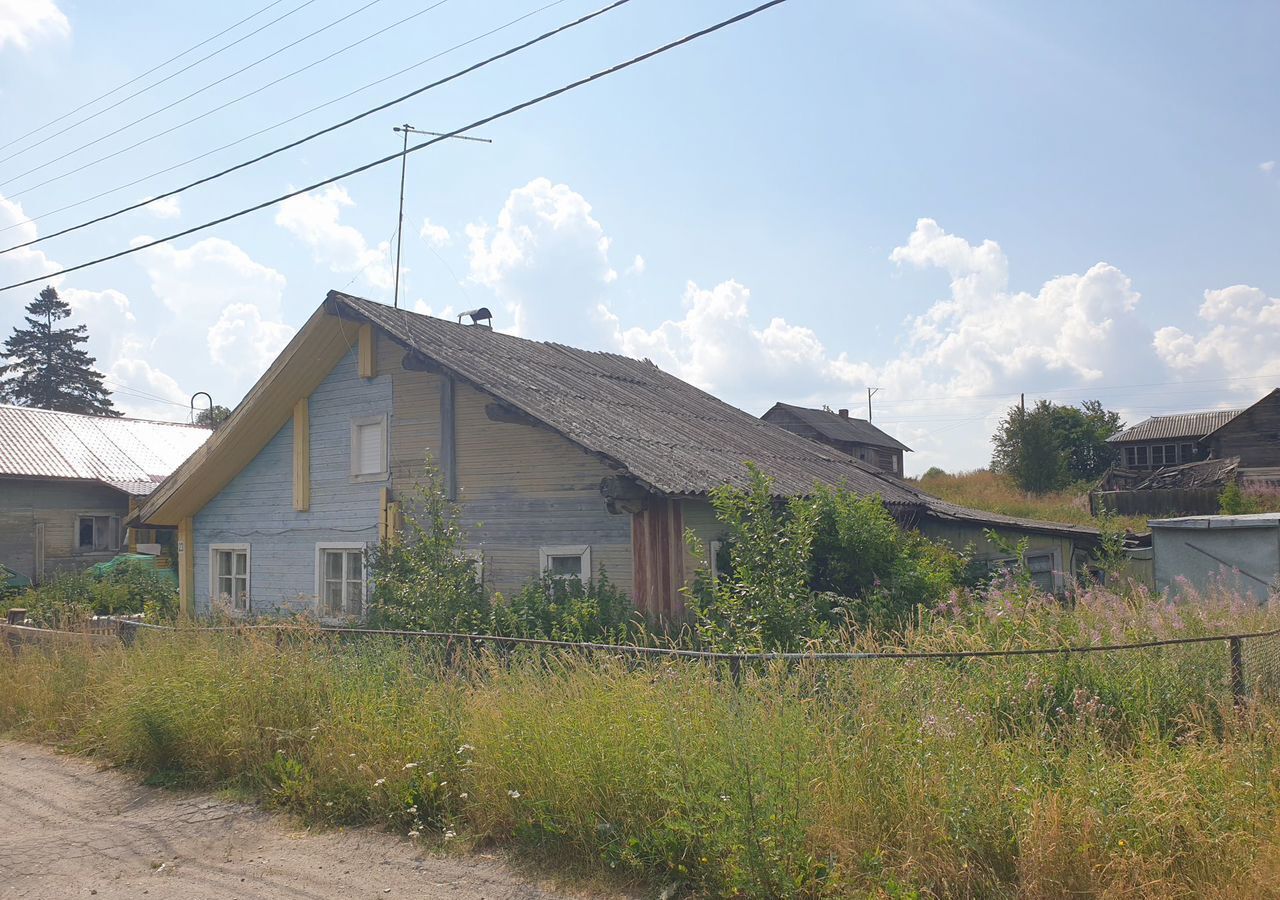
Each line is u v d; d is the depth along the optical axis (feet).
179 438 113.91
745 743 15.34
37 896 16.52
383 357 44.14
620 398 49.16
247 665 24.13
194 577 52.80
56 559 93.35
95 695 28.43
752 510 31.35
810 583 36.94
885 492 51.19
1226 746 16.35
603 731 17.53
